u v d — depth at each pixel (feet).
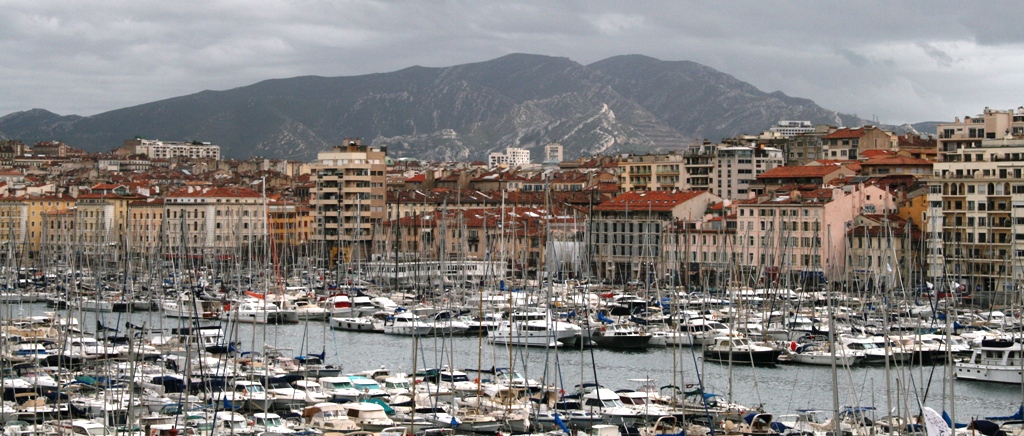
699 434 411.34
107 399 431.43
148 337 626.23
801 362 604.49
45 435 391.24
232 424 391.86
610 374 574.15
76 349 565.94
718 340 615.16
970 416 461.37
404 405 466.29
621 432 424.05
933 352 552.41
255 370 517.14
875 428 398.62
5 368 508.53
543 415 442.50
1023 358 417.49
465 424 429.79
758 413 430.61
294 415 445.37
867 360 599.98
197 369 506.07
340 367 546.67
